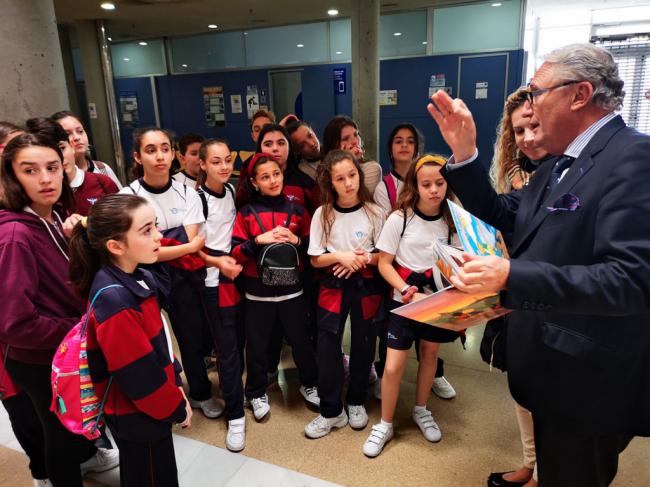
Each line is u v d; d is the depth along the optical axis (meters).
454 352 2.89
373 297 2.11
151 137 1.94
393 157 2.47
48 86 2.90
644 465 1.90
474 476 1.88
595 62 0.94
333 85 6.79
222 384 2.16
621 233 0.85
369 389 2.53
